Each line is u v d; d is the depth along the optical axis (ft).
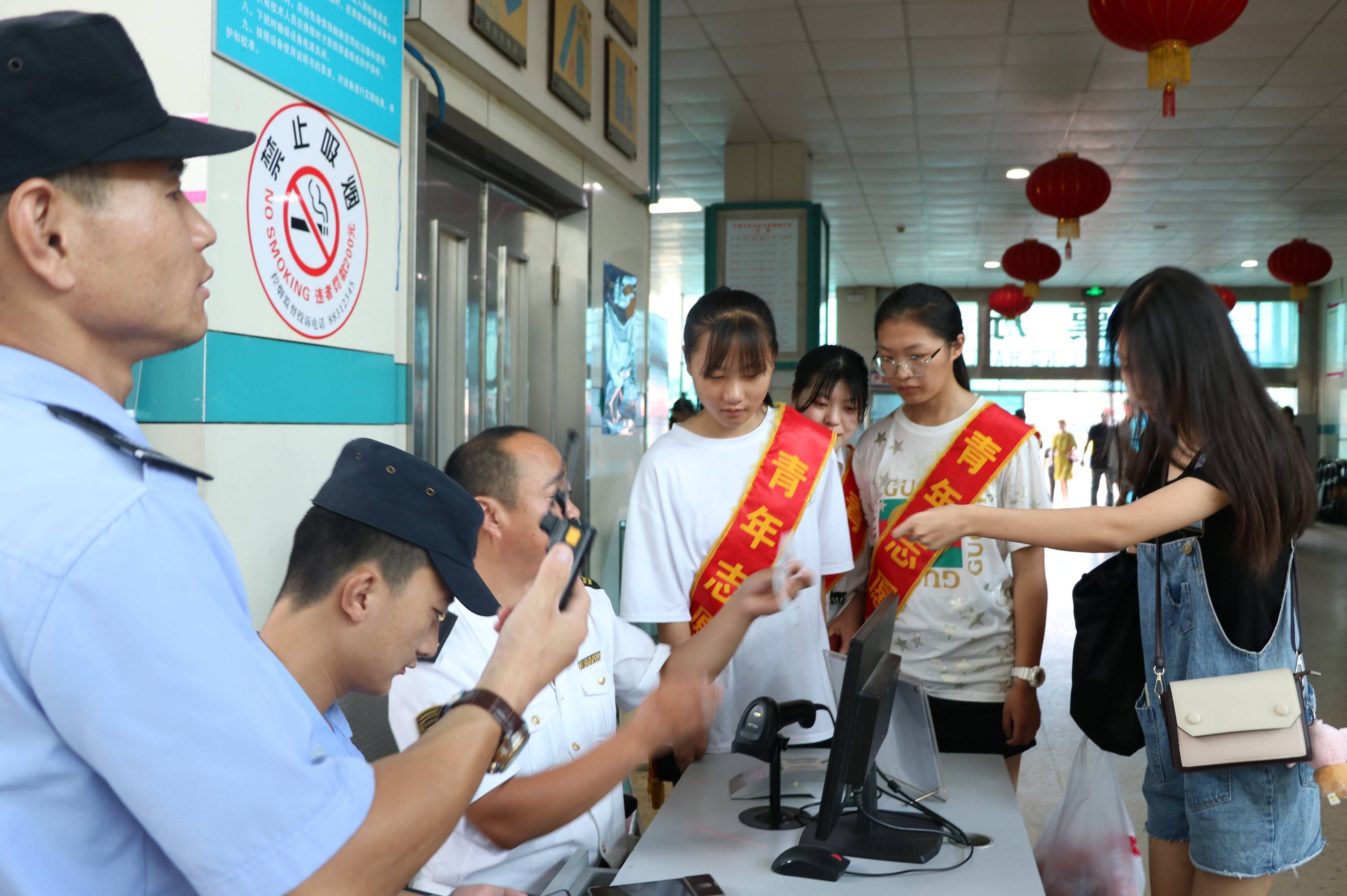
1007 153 24.63
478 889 4.00
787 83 19.93
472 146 9.11
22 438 2.04
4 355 2.14
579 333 11.85
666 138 23.48
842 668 5.15
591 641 5.26
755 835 4.83
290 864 2.07
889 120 22.15
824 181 27.48
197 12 5.09
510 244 10.73
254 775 2.05
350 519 3.07
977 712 6.93
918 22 16.97
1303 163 25.38
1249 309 49.16
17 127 2.05
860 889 4.23
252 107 5.41
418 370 8.16
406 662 3.19
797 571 5.46
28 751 2.02
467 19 8.21
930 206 30.58
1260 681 4.93
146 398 4.92
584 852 4.66
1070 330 49.83
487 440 4.72
